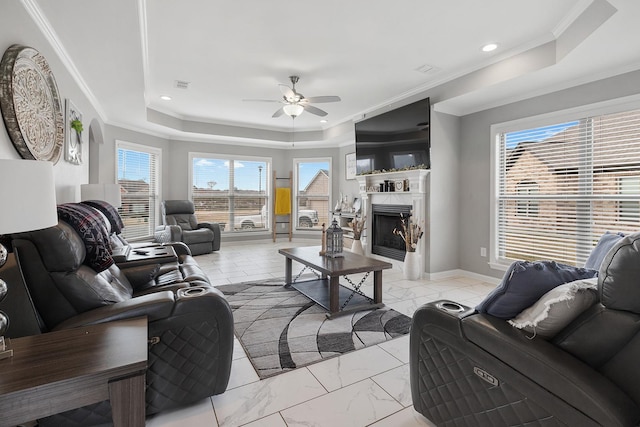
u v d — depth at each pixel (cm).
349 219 678
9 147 198
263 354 232
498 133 413
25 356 113
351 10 266
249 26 291
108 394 107
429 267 441
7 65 190
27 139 212
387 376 206
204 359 169
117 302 167
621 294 104
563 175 351
